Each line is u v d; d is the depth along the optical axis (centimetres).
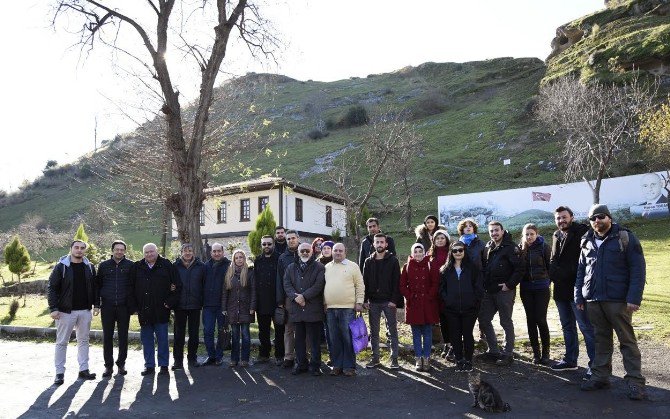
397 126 4016
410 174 5084
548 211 3275
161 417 612
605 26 6625
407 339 988
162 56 1316
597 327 661
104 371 845
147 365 839
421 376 761
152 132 1711
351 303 797
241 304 870
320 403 648
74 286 816
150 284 841
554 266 761
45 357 1013
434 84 9156
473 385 612
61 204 6612
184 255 893
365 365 842
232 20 1355
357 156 5847
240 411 627
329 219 3828
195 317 895
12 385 782
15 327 1321
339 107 8888
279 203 3216
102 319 842
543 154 4762
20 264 2762
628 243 633
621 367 760
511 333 797
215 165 1712
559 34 7450
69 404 677
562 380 706
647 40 5084
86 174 7488
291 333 860
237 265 880
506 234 812
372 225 962
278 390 718
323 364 867
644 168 3578
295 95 9888
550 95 4528
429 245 930
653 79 4753
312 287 798
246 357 875
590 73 5225
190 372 841
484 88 7781
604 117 3400
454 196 3606
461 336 782
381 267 825
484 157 5144
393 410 610
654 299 1298
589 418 555
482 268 823
